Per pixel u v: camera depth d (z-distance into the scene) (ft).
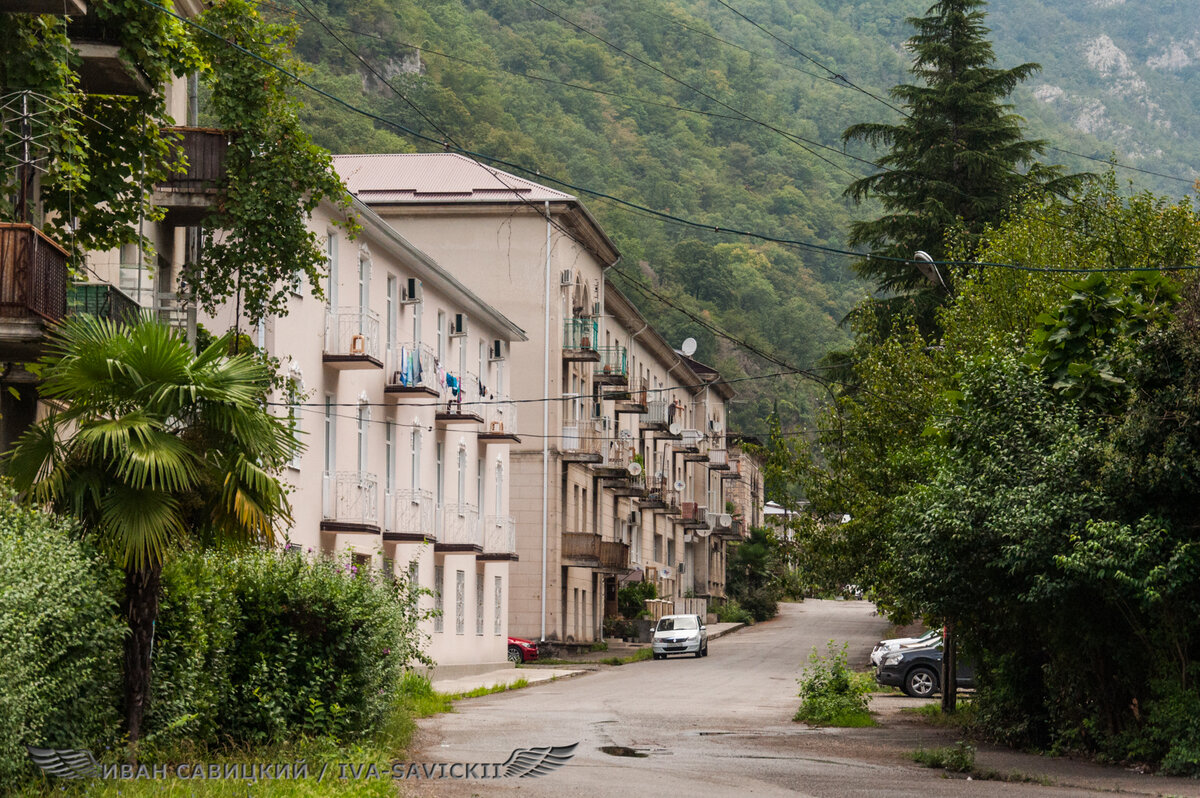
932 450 64.95
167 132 63.98
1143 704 52.80
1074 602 52.65
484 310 132.67
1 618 32.78
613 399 188.03
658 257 342.64
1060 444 53.21
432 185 162.40
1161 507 50.88
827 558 87.92
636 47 353.92
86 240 58.49
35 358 48.37
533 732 65.57
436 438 120.47
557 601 161.27
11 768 33.53
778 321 355.77
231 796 36.86
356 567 59.98
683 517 244.22
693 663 153.48
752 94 363.35
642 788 44.47
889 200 131.44
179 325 65.77
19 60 50.90
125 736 40.83
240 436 41.09
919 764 53.78
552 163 294.66
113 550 39.29
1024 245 79.25
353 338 96.53
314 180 65.77
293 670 50.47
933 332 119.75
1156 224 77.05
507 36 325.62
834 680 76.18
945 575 56.03
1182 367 50.93
